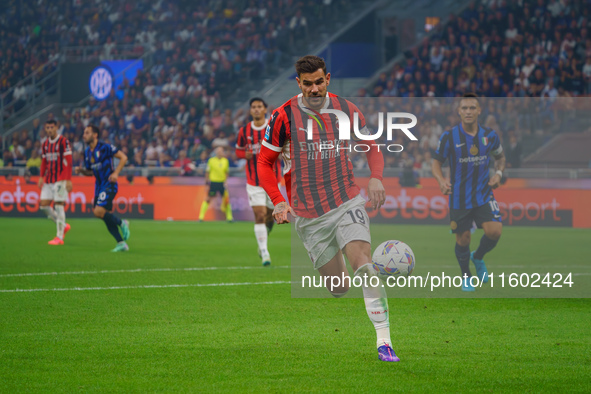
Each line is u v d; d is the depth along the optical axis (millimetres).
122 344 14781
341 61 85750
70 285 23500
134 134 79438
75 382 11875
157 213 62625
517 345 14727
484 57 72938
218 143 67688
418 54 78625
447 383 11828
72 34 97625
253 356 13758
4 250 35750
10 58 97875
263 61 85812
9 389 11453
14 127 85625
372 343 14914
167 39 93500
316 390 11406
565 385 11711
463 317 18000
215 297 21094
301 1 90250
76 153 78688
